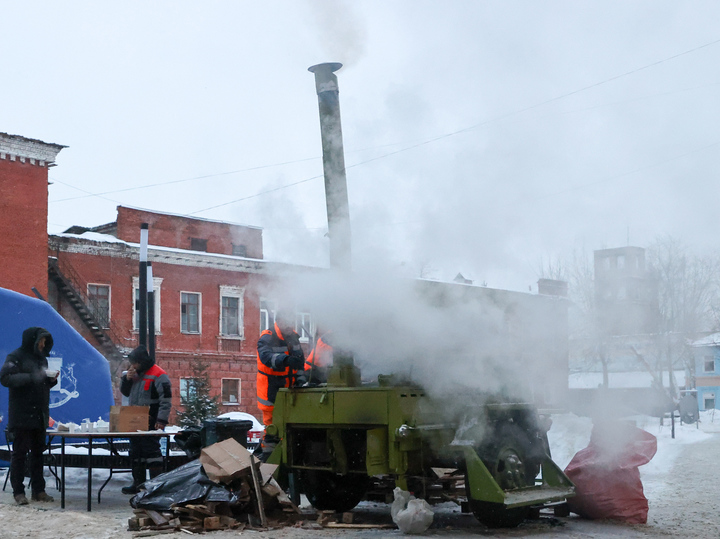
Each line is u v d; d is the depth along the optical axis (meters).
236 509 7.33
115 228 35.53
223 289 35.06
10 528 6.98
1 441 11.27
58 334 12.34
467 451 6.98
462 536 6.70
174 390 33.50
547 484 7.58
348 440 7.63
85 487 10.14
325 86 7.98
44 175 31.98
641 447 7.78
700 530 7.12
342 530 6.97
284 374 8.58
